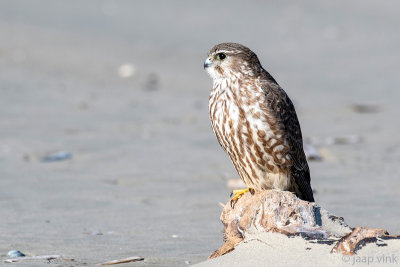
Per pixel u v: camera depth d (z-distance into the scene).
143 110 19.33
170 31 31.58
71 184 12.20
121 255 8.55
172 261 8.27
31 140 15.48
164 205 11.04
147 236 9.43
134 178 12.66
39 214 10.47
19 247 8.91
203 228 9.81
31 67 24.38
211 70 9.27
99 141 15.55
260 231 7.40
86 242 9.14
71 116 18.12
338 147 15.36
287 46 29.66
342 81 23.83
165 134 16.44
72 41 28.66
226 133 9.09
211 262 7.11
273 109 8.93
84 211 10.67
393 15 35.03
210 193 11.77
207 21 33.66
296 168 9.25
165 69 25.39
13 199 11.24
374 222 9.97
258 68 9.30
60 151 14.62
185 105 20.22
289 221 7.31
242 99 8.95
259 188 9.32
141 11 35.06
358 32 32.00
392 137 16.22
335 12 35.84
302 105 20.41
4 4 34.50
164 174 12.98
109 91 21.94
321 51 28.73
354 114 19.05
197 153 14.65
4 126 16.67
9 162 13.67
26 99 19.88
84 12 34.16
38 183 12.23
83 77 23.64
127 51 27.73
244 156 9.10
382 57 27.28
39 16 32.69
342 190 11.95
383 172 13.20
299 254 6.82
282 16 35.03
